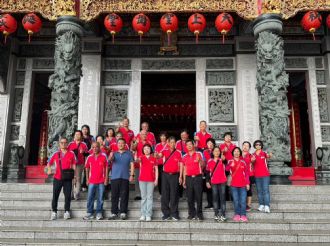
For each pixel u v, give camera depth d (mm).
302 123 27172
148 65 19750
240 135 18438
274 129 13922
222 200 10094
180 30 19859
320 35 19438
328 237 9188
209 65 19641
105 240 9172
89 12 15219
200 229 9805
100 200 10336
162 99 28594
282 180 13469
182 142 12086
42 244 8625
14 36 19844
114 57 19828
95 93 18969
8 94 19234
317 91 19094
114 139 12336
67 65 14438
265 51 14453
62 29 14625
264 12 14680
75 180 11586
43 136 25469
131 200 11539
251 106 18609
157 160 10547
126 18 18688
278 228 9852
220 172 10227
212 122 19031
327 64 19000
